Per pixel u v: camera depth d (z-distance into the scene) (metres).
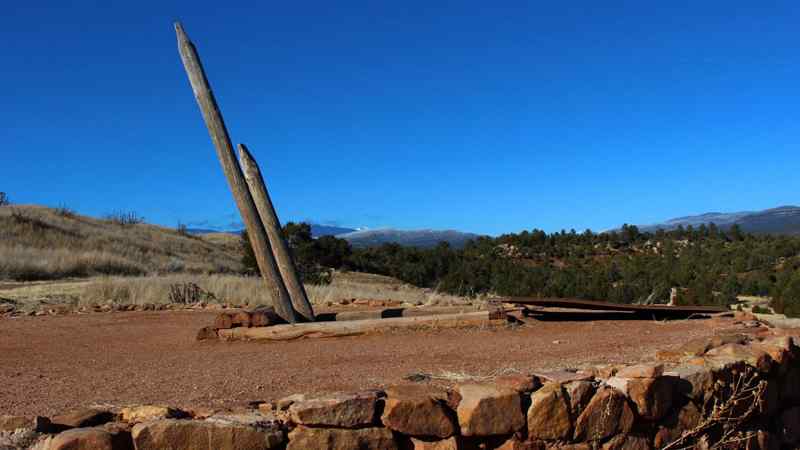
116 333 9.32
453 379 5.28
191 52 8.73
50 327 10.03
